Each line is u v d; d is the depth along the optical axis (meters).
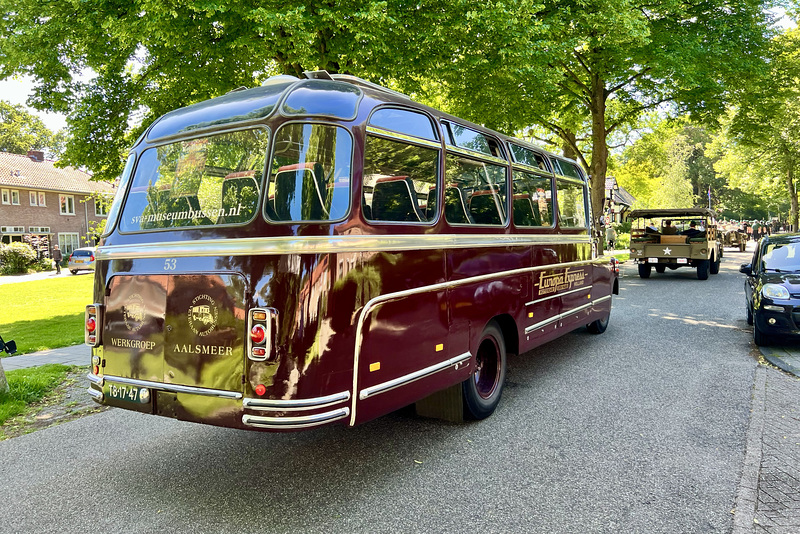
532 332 5.88
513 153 5.73
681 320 9.95
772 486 3.56
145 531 3.19
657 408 5.20
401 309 3.80
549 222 6.56
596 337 8.59
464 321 4.55
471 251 4.70
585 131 24.34
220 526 3.23
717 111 17.95
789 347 7.60
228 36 9.98
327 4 9.31
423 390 4.03
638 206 51.81
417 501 3.49
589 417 5.00
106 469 4.12
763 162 36.16
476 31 10.24
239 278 3.29
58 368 7.18
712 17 16.36
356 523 3.23
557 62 15.63
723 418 4.89
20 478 3.99
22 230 38.31
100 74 11.81
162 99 11.77
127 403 3.73
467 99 13.07
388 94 4.11
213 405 3.35
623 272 20.41
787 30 24.97
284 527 3.20
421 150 4.18
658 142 31.09
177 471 4.05
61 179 42.03
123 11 9.45
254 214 3.38
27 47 10.15
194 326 3.44
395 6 9.84
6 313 13.45
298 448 4.45
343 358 3.35
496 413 5.18
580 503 3.42
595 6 12.45
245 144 3.55
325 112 3.48
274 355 3.17
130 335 3.74
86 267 30.36
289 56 9.05
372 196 3.66
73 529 3.23
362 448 4.41
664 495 3.50
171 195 3.80
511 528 3.14
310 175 3.36
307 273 3.23
